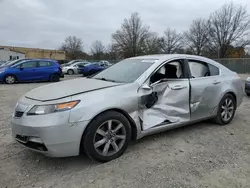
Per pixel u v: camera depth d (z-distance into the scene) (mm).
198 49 61469
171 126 4062
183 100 4191
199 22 61375
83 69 22562
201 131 4684
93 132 3205
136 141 4141
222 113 5012
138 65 4230
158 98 3938
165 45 69312
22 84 14133
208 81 4625
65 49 77438
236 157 3576
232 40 52375
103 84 3674
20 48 62969
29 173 3127
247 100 8250
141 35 62438
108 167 3262
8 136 4410
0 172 3148
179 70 4320
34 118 3051
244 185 2852
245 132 4680
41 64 15375
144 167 3254
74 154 3164
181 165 3312
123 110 3471
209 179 2971
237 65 29578
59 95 3223
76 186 2832
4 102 7914
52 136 2990
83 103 3156
